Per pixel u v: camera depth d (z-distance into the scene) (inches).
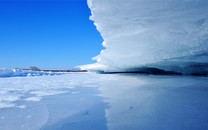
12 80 175.8
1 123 43.4
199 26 109.1
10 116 49.3
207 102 57.4
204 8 86.2
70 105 61.2
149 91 84.0
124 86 110.0
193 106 53.1
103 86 115.0
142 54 177.8
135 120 43.1
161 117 44.3
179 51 146.4
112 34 135.0
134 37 141.0
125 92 84.7
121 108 55.0
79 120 44.8
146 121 42.0
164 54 159.9
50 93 89.2
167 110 50.1
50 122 43.6
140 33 131.0
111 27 119.5
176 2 79.7
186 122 40.1
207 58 150.3
